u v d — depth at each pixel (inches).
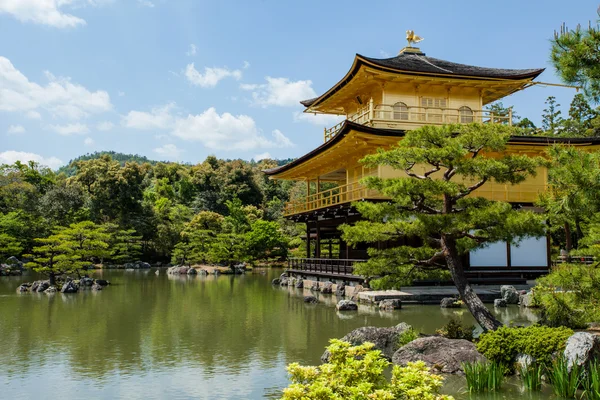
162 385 460.1
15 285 1416.1
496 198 1143.0
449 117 1192.8
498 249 1104.8
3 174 2461.9
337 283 1198.9
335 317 816.9
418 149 565.9
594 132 1717.5
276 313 874.1
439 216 577.0
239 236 2103.8
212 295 1175.0
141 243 2539.4
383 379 280.2
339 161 1359.5
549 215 554.6
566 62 414.9
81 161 2805.1
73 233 1440.7
